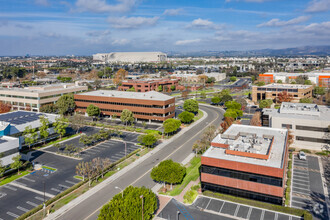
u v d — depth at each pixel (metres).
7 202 63.16
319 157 87.62
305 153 91.38
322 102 170.88
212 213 57.84
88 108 137.00
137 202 50.72
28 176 76.38
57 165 83.75
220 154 66.00
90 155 91.81
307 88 176.88
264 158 60.84
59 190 68.69
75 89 176.62
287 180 70.69
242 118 143.88
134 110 135.50
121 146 100.81
